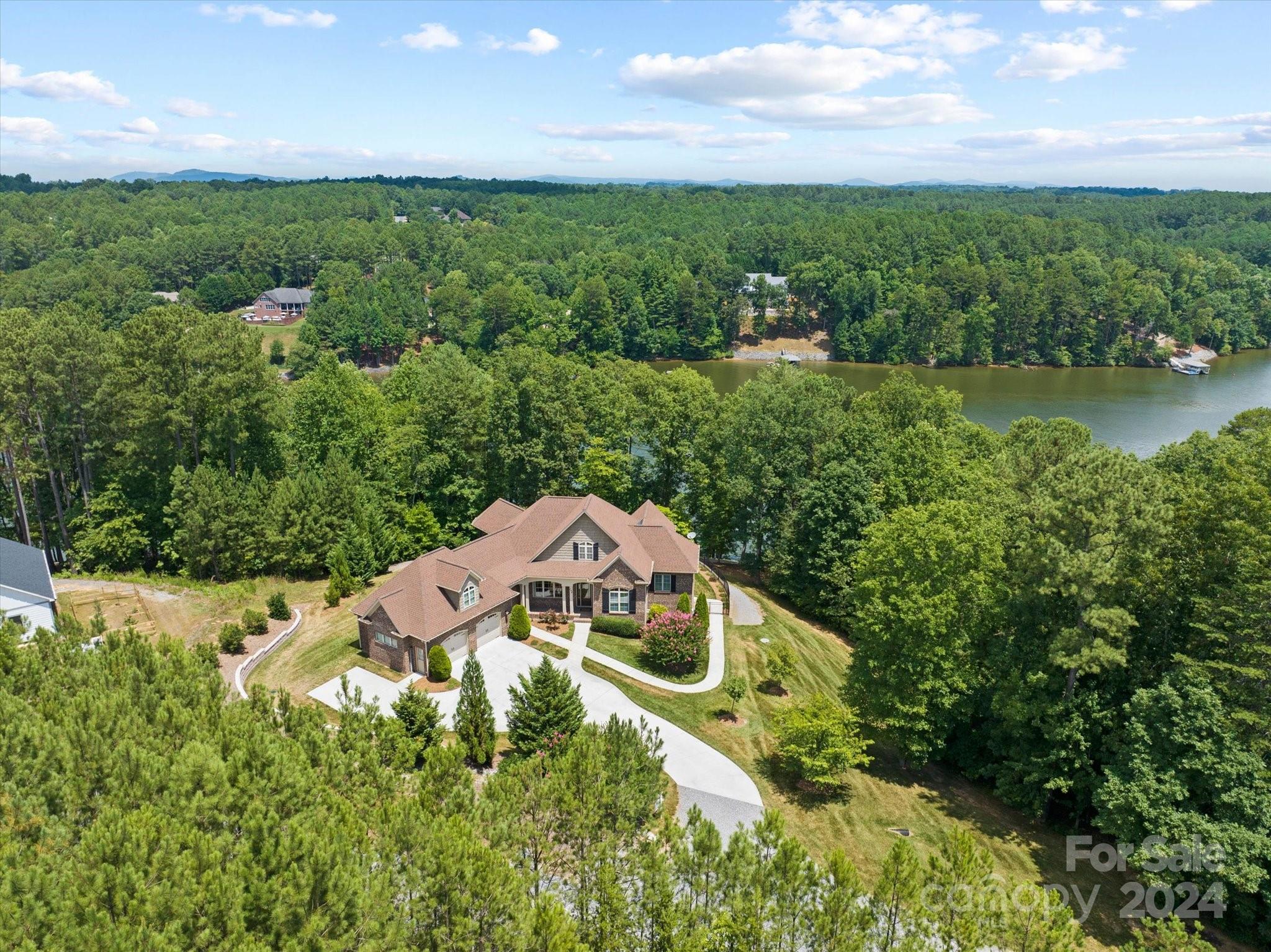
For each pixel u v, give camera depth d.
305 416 61.78
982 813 34.25
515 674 41.03
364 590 51.72
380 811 19.06
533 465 59.59
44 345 51.41
